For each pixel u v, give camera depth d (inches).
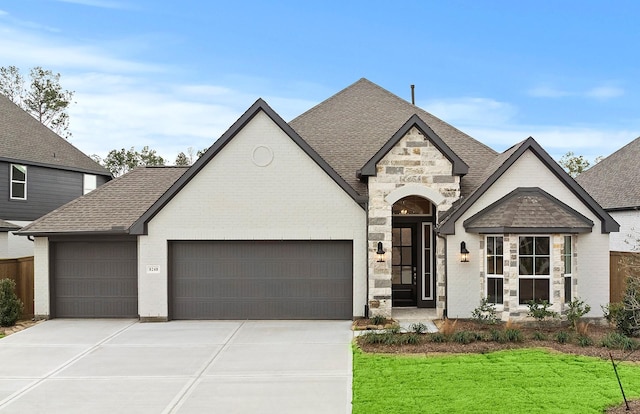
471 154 655.8
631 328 457.1
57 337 496.4
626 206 885.8
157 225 572.1
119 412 303.6
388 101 748.0
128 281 593.3
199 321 570.3
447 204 558.3
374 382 341.4
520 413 284.4
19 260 598.9
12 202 855.1
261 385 348.2
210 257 578.9
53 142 1008.2
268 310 578.2
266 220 569.9
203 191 571.5
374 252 554.9
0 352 442.9
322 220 567.8
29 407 312.8
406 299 642.8
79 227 577.0
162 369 388.2
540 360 385.7
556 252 514.0
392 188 557.0
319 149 659.4
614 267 609.6
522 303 518.9
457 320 535.8
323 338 483.5
